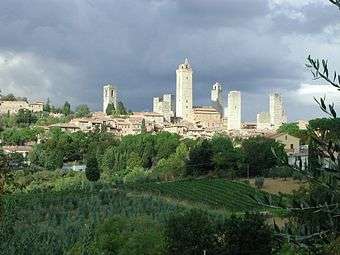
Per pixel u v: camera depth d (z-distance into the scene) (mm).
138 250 43562
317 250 7664
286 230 7957
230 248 40438
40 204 78000
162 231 45438
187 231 42656
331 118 7488
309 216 7730
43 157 148625
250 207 79250
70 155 163375
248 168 105375
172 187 100812
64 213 74750
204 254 39594
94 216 70875
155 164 142500
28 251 48969
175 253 42844
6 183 17688
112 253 45156
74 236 55469
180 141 149250
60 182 114625
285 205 7852
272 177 93000
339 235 7477
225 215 67688
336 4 7316
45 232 59344
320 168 7523
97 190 97562
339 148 7383
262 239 39969
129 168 137625
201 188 98000
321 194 7551
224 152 113312
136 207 77375
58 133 187000
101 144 162250
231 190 92750
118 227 46375
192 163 118625
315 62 7598
